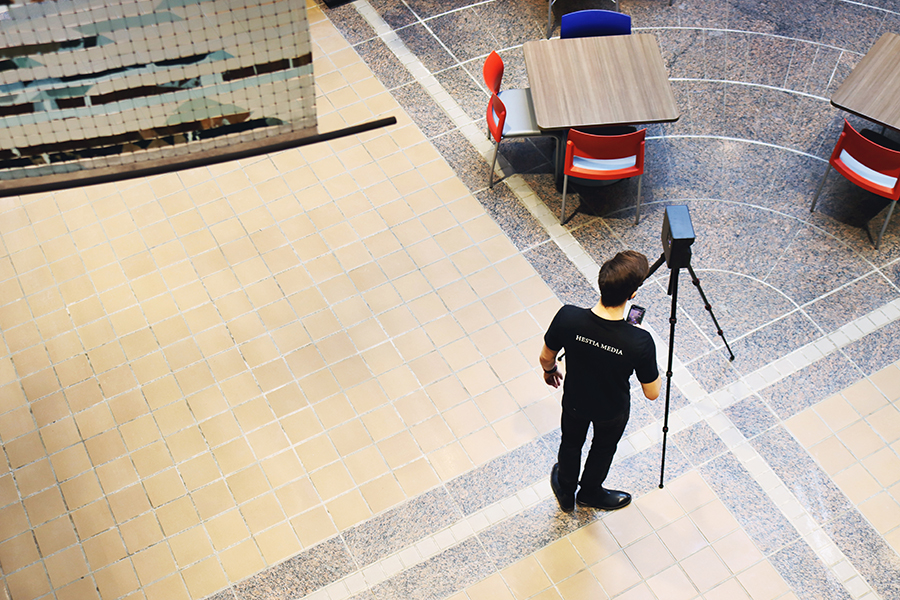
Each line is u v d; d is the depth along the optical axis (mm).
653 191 6879
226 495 5375
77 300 6324
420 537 5164
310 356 5980
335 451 5543
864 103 6270
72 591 5031
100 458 5547
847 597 4848
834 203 6723
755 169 6988
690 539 5090
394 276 6402
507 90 6934
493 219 6738
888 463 5359
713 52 7910
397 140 7289
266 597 4980
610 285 3881
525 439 5559
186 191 6945
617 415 4367
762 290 6234
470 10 8391
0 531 5258
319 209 6816
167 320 6188
